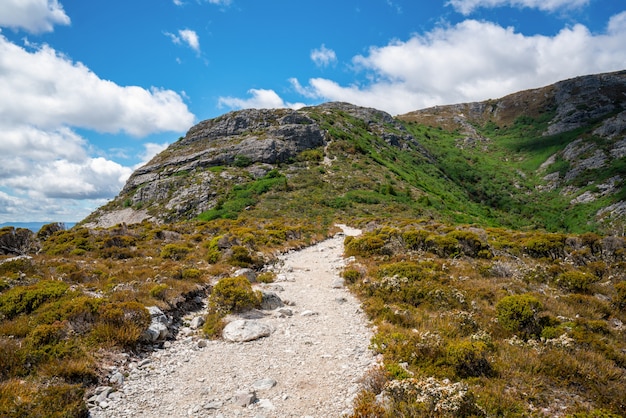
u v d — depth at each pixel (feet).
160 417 22.39
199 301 48.03
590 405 23.06
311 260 87.92
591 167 404.36
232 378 27.99
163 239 98.17
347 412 22.59
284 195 248.11
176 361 31.09
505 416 21.11
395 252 78.89
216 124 394.52
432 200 273.33
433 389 21.36
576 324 37.96
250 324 38.24
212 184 274.98
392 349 30.60
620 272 63.62
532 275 59.00
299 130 365.20
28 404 20.66
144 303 39.60
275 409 23.27
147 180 315.78
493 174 471.62
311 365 30.19
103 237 89.86
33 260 56.34
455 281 52.95
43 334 28.09
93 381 25.79
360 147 367.04
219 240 78.64
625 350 32.86
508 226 300.81
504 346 31.71
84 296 38.19
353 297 52.44
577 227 301.84
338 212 214.69
